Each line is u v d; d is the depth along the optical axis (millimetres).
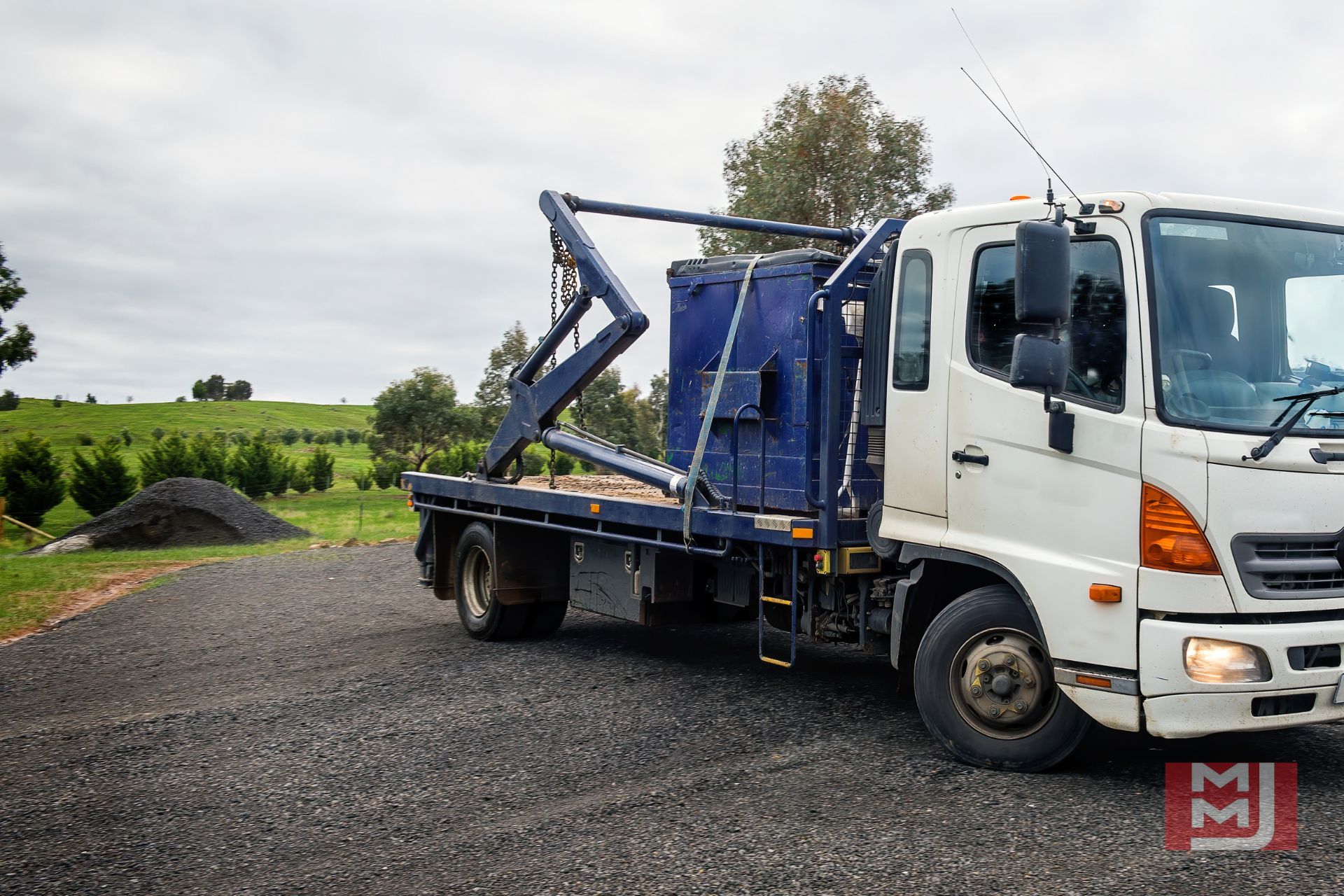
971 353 5309
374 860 4320
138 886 4129
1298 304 4945
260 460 42125
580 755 5738
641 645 9008
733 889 3865
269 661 8719
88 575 15234
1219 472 4469
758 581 6871
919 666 5441
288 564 16422
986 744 5211
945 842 4246
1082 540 4785
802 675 7641
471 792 5168
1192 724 4488
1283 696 4484
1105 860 4023
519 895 3896
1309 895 3660
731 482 7113
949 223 5504
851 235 8273
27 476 29219
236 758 5887
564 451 8461
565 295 8398
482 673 7938
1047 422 4910
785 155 20109
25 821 4941
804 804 4785
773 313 6828
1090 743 5641
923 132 20516
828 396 6066
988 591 5270
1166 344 4656
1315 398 4543
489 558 9125
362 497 42906
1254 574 4480
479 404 51375
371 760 5758
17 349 39906
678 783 5184
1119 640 4641
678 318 7762
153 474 34594
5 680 8242
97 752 6090
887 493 5734
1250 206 5008
